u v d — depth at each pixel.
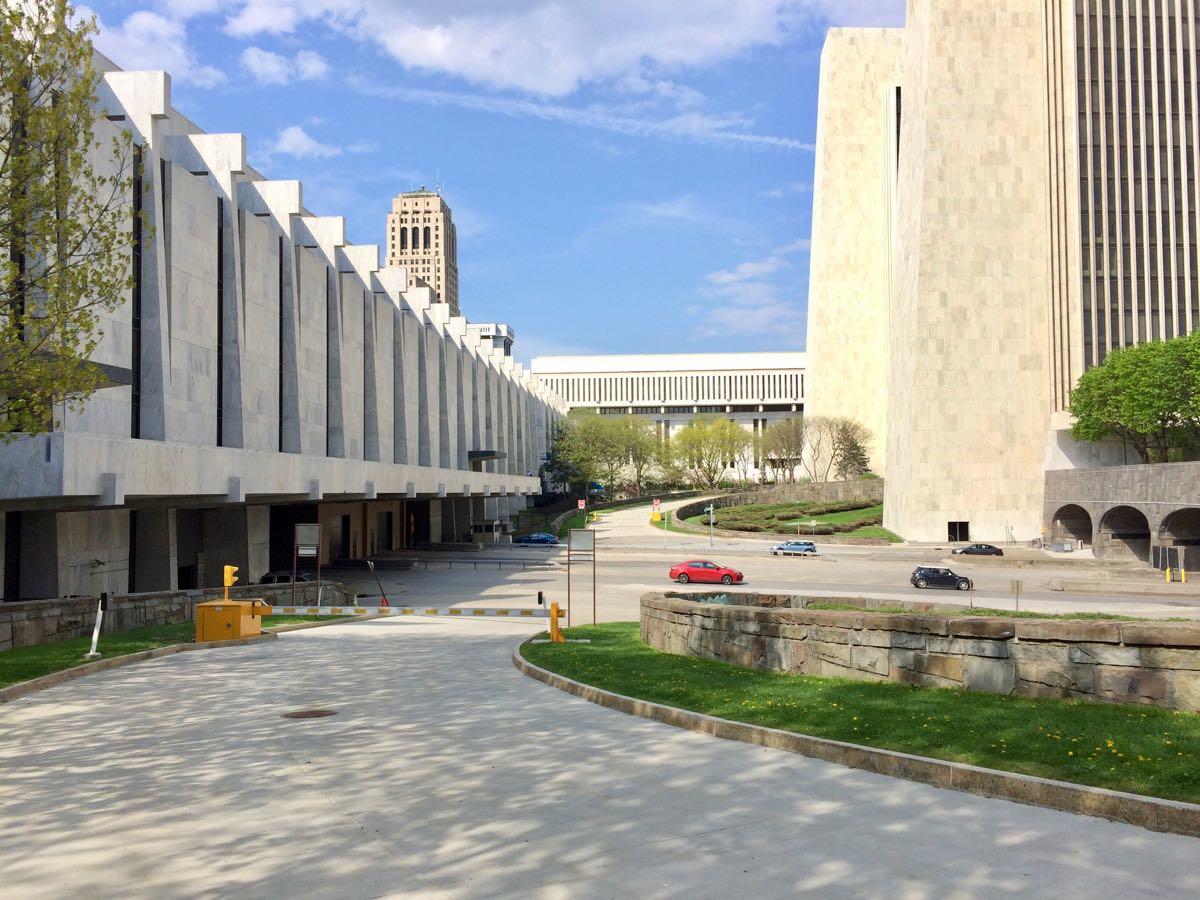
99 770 10.06
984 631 12.70
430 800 8.77
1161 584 46.72
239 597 32.84
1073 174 74.25
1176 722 10.26
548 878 6.73
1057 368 74.38
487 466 93.94
